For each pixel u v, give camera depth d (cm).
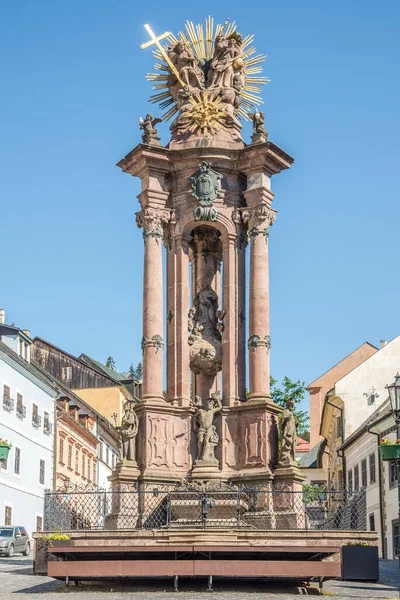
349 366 8900
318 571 2259
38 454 6969
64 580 2384
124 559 2475
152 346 3133
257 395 3084
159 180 3259
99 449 8925
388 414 5456
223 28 3484
